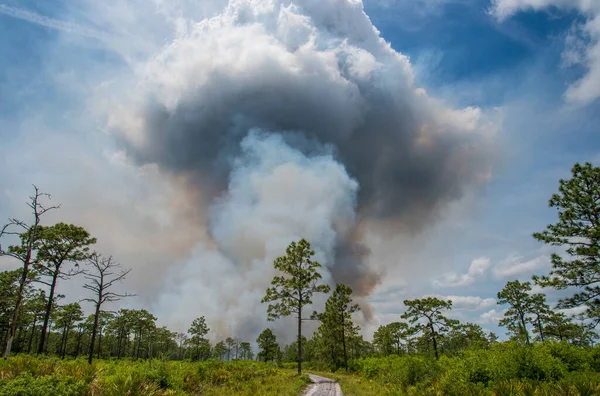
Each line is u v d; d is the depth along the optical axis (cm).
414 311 4325
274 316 3575
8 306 4331
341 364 5322
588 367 1561
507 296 3816
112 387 1151
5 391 942
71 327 5788
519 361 1467
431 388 1555
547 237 2114
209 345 7775
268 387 1934
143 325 6944
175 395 1409
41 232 2780
